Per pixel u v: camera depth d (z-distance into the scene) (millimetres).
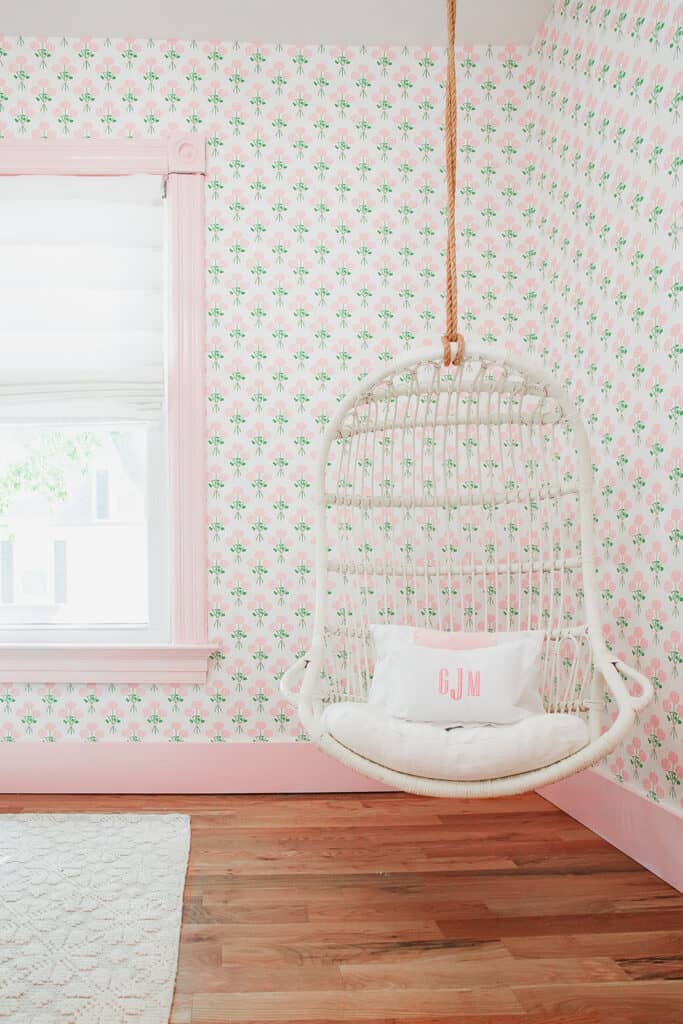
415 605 2816
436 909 1806
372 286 2885
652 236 2105
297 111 2889
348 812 2555
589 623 2092
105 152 2822
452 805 2641
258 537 2832
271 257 2867
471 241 2906
